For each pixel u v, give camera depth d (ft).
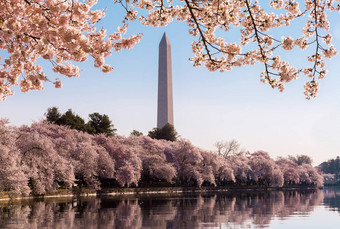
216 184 306.14
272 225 88.99
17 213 101.55
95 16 27.43
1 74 29.32
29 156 156.25
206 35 32.53
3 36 26.86
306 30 31.22
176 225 86.48
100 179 218.18
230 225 87.86
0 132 139.54
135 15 30.68
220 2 30.40
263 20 31.63
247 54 30.83
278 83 30.04
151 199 169.27
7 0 26.20
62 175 168.25
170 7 32.53
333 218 103.04
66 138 202.28
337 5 30.89
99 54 27.22
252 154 378.53
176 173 251.39
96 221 89.35
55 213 103.19
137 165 221.25
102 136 228.63
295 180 388.57
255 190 317.42
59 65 28.25
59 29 24.82
